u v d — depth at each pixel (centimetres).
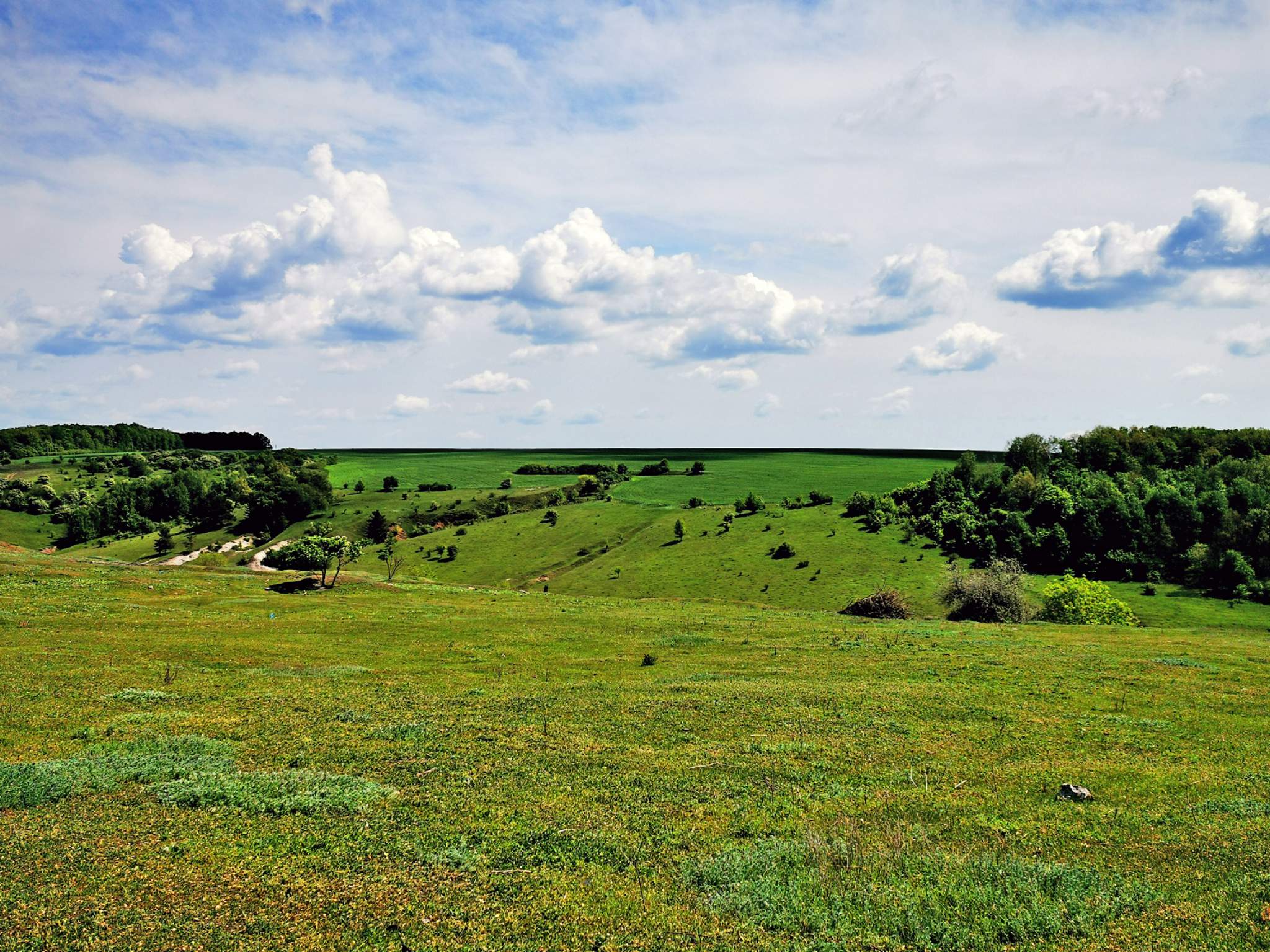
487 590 9869
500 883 1473
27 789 1820
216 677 3753
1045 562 15962
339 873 1484
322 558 9075
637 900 1406
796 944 1251
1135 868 1570
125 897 1334
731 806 1977
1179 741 2814
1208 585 14062
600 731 2797
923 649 5272
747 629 6288
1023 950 1228
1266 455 19112
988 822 1877
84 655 4081
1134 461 19762
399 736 2630
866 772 2339
